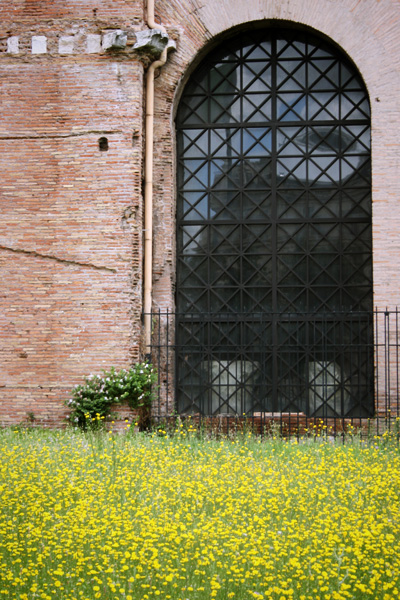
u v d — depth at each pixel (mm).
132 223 13258
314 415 13945
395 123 13797
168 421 13727
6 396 13227
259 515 6922
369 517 6562
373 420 13617
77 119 13398
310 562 5348
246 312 14031
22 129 13469
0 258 13414
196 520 6711
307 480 8180
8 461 8984
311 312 14367
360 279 14328
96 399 12766
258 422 13836
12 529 6156
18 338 13297
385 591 5082
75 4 13555
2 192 13445
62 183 13359
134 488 7770
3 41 13602
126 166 13281
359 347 14094
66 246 13289
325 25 14133
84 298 13211
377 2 13984
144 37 13281
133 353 13141
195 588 5125
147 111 13875
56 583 4996
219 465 9117
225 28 14305
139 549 5750
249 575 5148
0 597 4828
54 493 7520
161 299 14141
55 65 13484
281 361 14281
